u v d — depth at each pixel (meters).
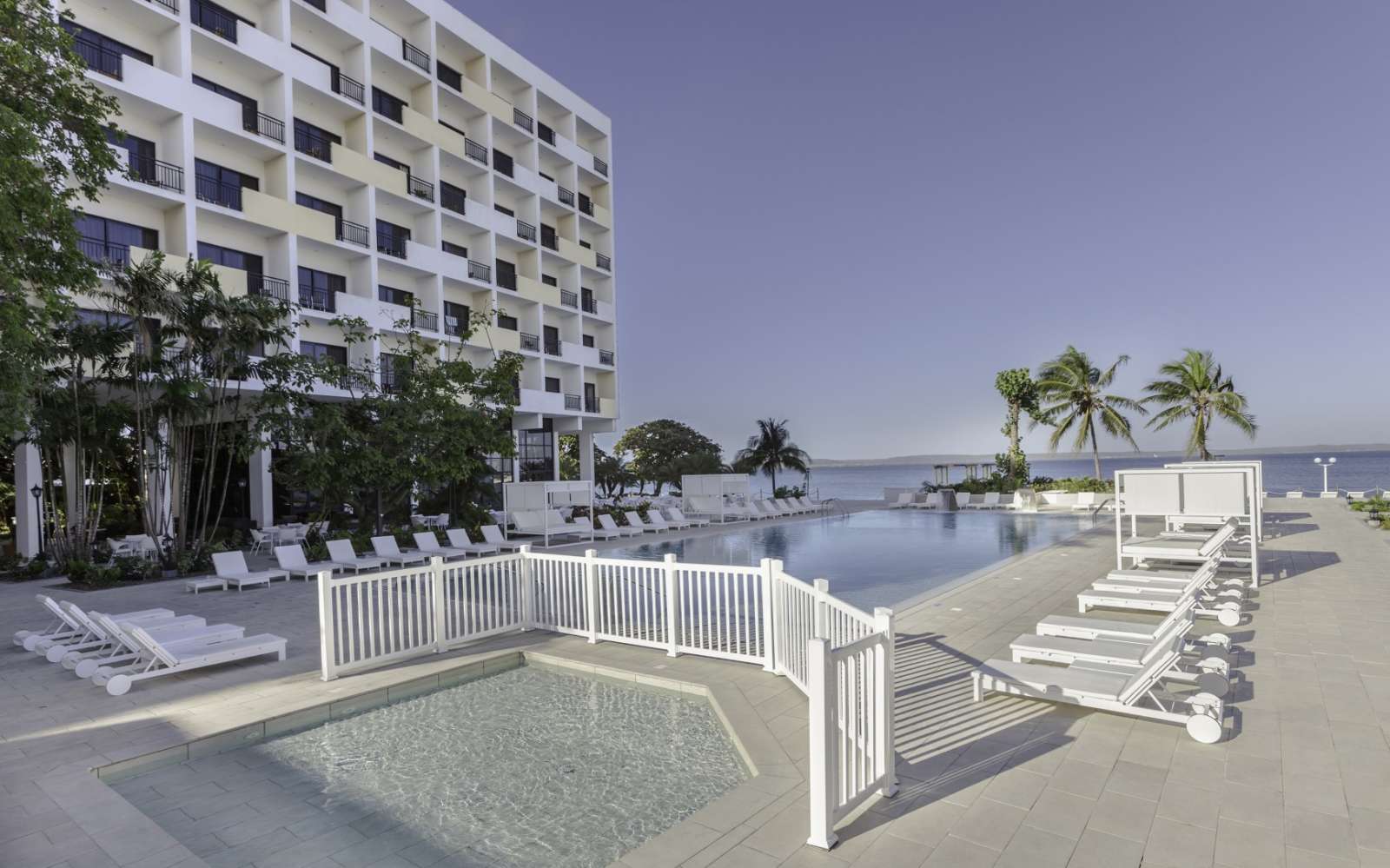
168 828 4.07
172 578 14.44
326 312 24.38
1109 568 12.62
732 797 3.97
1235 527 10.80
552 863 3.64
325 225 24.12
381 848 3.82
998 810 3.70
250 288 22.70
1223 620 7.77
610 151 40.44
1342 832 3.39
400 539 18.88
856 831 3.52
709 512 27.19
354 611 10.59
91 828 3.80
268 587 13.06
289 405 17.81
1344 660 6.34
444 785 4.64
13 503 21.39
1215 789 3.88
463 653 7.40
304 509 25.19
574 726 5.68
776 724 5.19
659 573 7.54
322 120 25.91
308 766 4.98
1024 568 12.88
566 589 8.29
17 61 8.16
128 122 20.06
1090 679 5.22
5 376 8.33
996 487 34.06
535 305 34.22
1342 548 13.78
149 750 4.95
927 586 12.32
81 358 14.55
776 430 41.22
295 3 24.14
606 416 38.78
